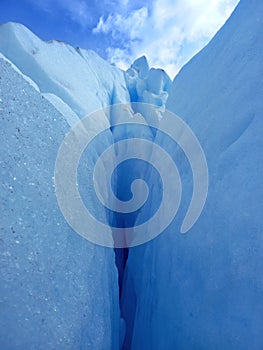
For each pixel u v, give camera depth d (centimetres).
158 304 322
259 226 198
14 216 180
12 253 170
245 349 183
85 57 905
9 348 149
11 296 160
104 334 228
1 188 180
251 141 232
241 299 195
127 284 497
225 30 387
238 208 215
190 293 250
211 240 236
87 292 212
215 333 206
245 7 343
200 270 244
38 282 175
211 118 316
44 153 227
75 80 639
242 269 199
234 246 209
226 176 240
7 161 191
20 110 219
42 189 207
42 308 171
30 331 160
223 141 271
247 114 254
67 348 172
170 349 266
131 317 449
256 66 269
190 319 241
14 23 550
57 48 695
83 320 196
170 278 298
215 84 342
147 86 1166
